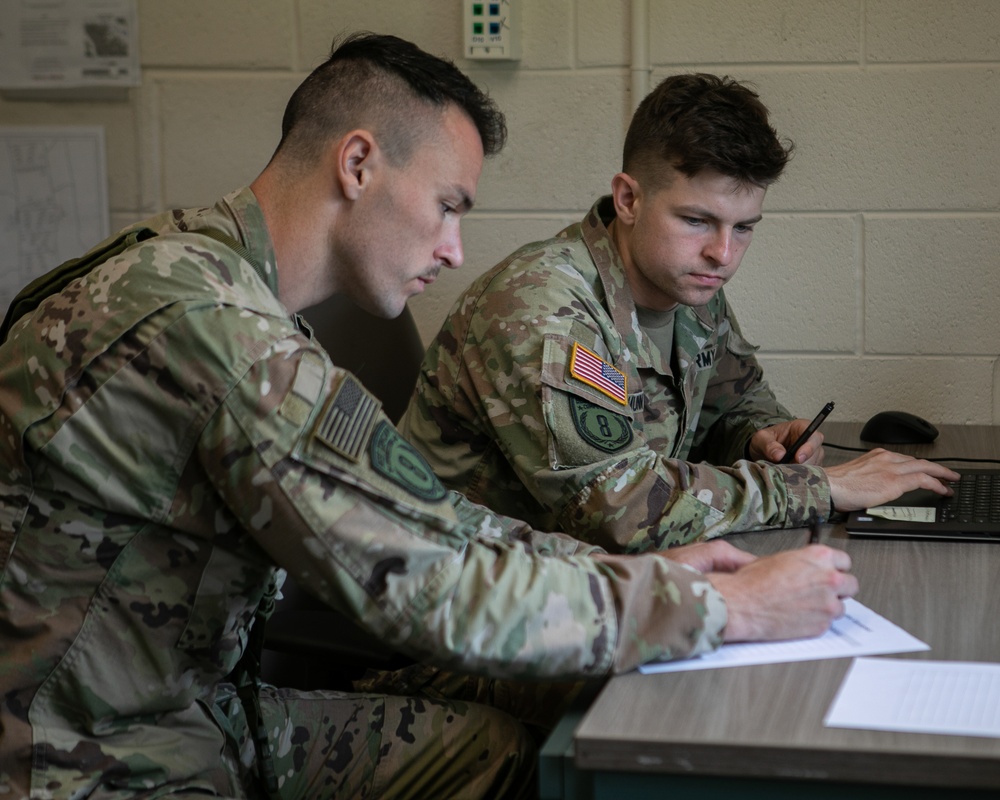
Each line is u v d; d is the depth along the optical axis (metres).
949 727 0.86
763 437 1.92
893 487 1.52
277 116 2.47
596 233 1.74
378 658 1.45
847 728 0.87
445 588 1.03
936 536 1.39
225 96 2.46
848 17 2.31
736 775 0.85
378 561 1.03
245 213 1.22
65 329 1.08
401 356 2.04
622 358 1.66
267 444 1.03
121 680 1.09
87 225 2.52
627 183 1.68
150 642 1.10
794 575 1.10
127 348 1.06
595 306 1.62
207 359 1.04
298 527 1.03
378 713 1.38
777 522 1.47
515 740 1.37
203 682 1.16
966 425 2.24
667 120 1.61
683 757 0.86
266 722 1.31
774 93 2.35
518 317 1.55
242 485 1.03
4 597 1.08
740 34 2.34
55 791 1.06
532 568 1.06
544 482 1.47
